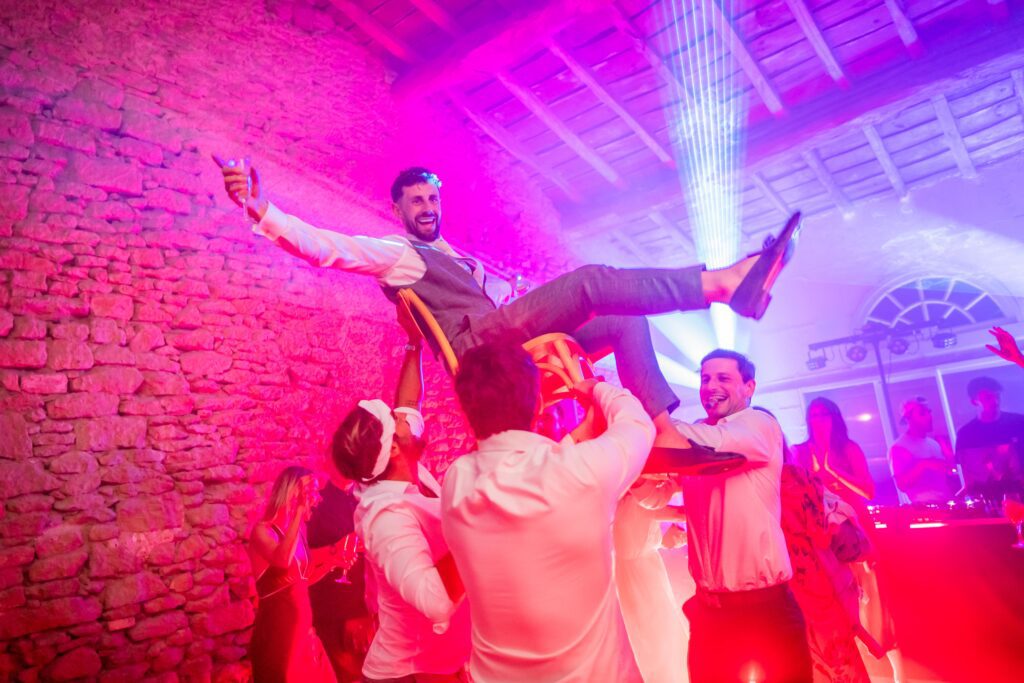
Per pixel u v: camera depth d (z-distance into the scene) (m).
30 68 4.47
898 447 5.86
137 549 4.18
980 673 3.82
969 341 11.20
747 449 2.22
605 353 1.96
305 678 3.53
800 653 2.18
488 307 1.99
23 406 3.96
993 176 9.16
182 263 4.83
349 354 5.65
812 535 2.60
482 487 1.59
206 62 5.43
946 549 4.23
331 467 5.20
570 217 8.93
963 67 6.58
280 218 1.70
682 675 2.96
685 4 6.13
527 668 1.55
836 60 6.79
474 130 7.78
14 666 3.65
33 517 3.85
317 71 6.25
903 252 11.10
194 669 4.23
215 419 4.73
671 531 3.14
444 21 6.40
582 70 6.75
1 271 4.07
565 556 1.53
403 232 6.61
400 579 1.81
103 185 4.58
